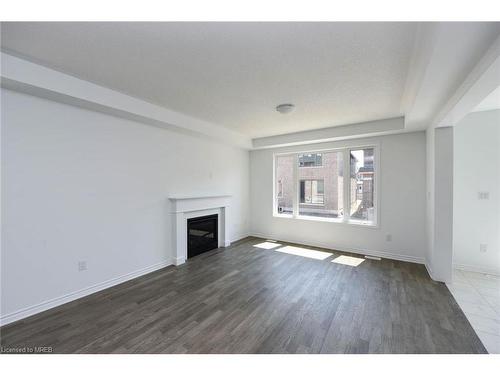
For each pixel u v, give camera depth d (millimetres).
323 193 4977
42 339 1997
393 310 2441
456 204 3602
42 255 2453
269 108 3322
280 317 2322
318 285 3051
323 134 4426
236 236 5434
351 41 1776
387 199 4141
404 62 2070
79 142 2744
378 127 3867
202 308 2498
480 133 3455
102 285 2961
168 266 3793
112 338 2008
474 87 1842
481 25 1308
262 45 1842
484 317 2307
